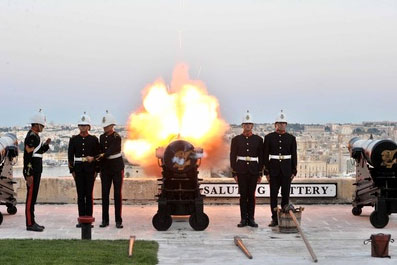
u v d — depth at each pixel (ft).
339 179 67.36
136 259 40.37
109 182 55.16
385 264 40.57
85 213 55.88
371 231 52.90
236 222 56.85
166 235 50.78
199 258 42.22
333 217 59.57
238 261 41.37
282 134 55.67
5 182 58.54
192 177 52.85
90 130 59.06
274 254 43.62
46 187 66.74
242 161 54.75
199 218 52.60
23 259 39.42
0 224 53.93
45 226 54.34
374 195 55.42
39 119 52.95
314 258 41.32
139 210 63.41
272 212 55.31
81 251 41.93
